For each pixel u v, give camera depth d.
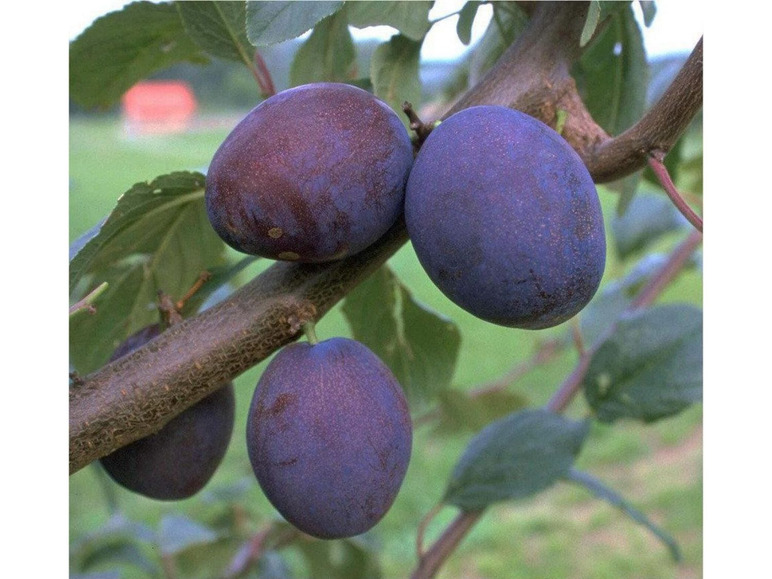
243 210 0.19
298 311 0.20
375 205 0.19
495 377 1.17
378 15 0.25
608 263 0.78
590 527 0.93
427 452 1.08
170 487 0.23
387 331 0.32
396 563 0.85
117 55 0.31
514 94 0.22
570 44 0.23
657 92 0.42
